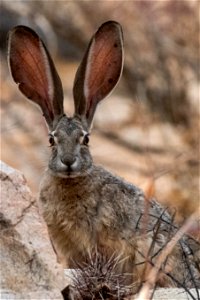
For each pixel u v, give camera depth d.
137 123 21.36
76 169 11.20
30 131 21.31
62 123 11.72
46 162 12.34
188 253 11.44
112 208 11.41
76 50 26.44
